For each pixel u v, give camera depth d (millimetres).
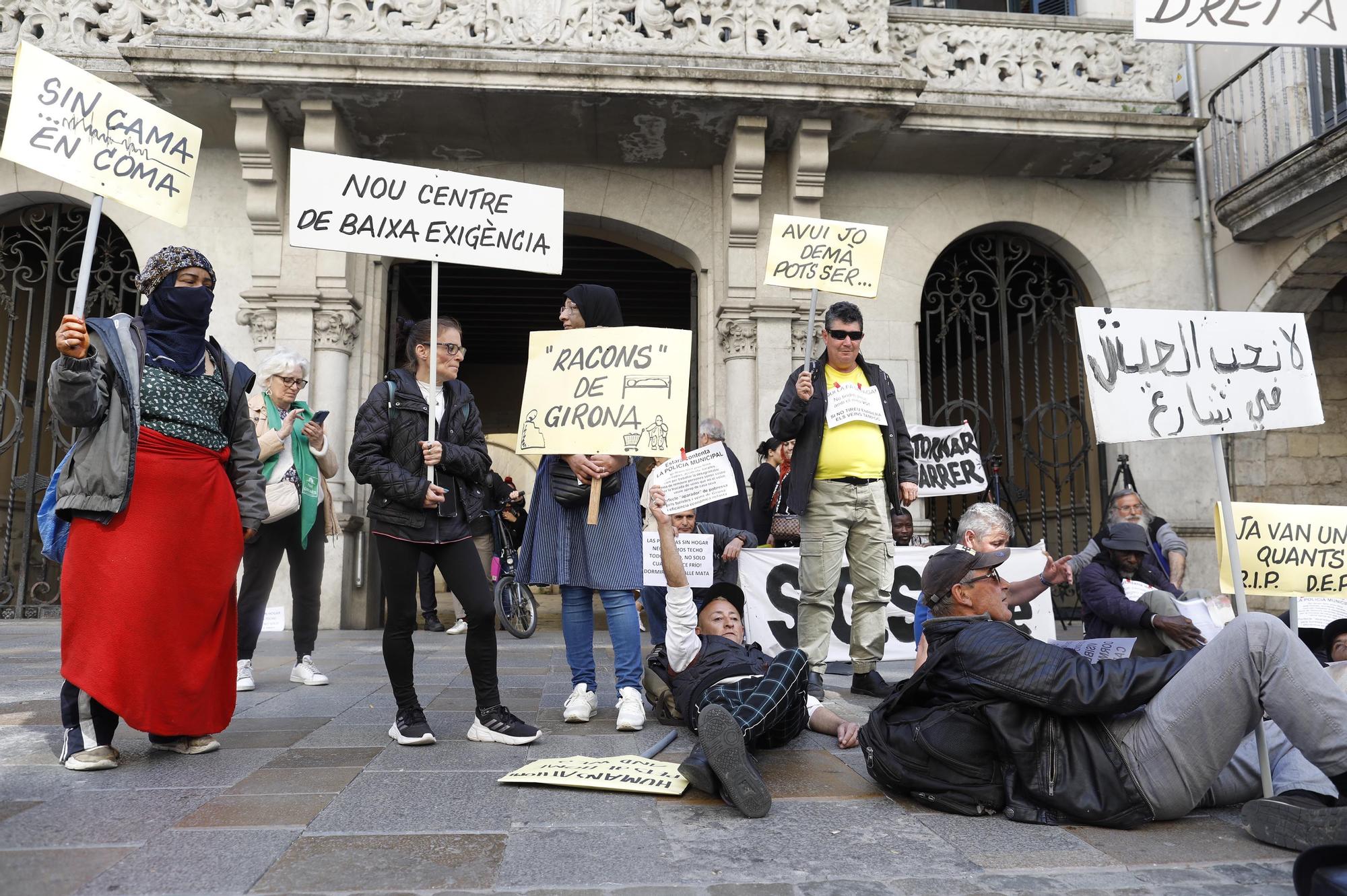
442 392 3771
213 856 2195
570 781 2885
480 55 8945
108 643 3025
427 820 2529
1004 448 13484
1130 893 2074
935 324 12406
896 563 6836
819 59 9133
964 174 10445
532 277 13539
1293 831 2373
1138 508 5918
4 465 10852
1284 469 10430
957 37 9961
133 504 3121
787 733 3510
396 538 3480
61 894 1928
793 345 9766
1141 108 10102
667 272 13234
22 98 3170
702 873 2152
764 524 6355
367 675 5574
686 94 8805
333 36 8836
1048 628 6402
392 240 3930
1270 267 9750
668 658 3822
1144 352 3191
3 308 11039
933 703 2910
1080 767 2635
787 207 9914
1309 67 9367
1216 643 2549
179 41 8711
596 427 3762
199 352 3357
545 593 18656
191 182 3480
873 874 2174
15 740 3477
